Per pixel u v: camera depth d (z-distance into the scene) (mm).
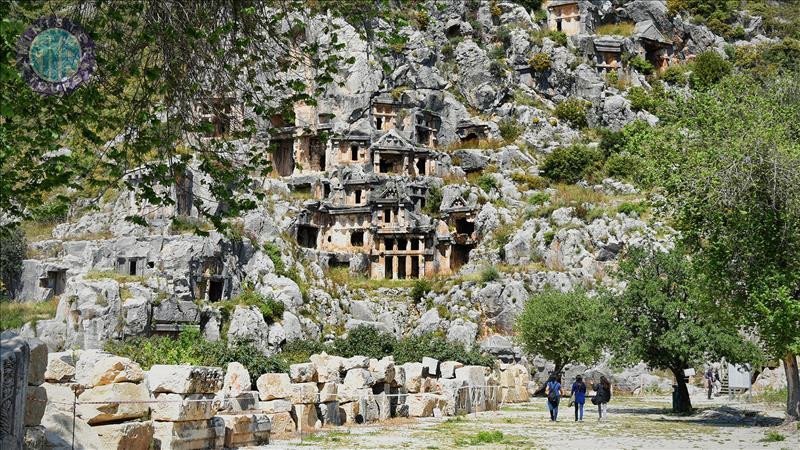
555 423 42312
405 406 42500
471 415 46812
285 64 20250
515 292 88125
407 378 43562
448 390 46125
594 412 51531
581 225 92812
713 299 39250
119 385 22031
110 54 18938
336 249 103062
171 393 23766
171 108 20047
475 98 121000
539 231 95188
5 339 15461
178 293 77562
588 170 106875
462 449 28828
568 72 125812
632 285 50375
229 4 18531
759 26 148750
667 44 136375
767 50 138875
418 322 91312
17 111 18422
